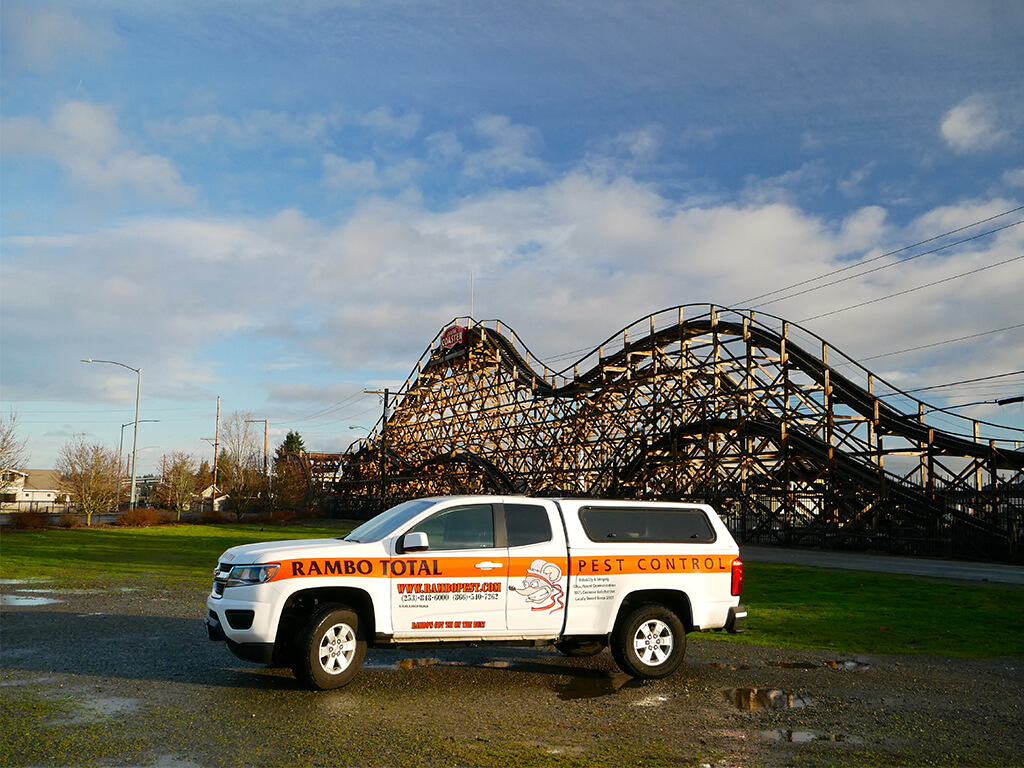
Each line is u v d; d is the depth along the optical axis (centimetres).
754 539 3862
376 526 910
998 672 910
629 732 659
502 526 873
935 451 3344
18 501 9356
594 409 4688
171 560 2456
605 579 883
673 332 4272
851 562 2644
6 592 1589
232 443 9081
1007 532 2816
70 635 1081
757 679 870
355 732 643
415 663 929
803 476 3684
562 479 4812
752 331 4009
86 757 571
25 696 740
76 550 2861
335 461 8856
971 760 600
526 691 799
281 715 689
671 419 4134
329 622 791
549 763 578
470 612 841
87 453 6388
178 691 770
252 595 786
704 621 916
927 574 2166
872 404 3600
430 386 6650
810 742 639
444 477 5988
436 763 573
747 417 3872
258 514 7225
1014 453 3088
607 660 976
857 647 1073
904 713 728
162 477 9231
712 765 581
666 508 945
